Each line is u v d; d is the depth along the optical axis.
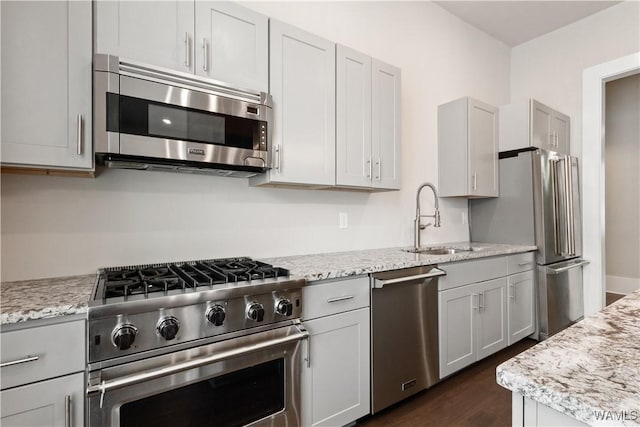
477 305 2.46
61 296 1.19
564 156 3.26
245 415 1.39
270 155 1.79
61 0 1.29
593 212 3.39
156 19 1.49
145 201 1.75
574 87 3.61
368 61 2.25
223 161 1.62
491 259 2.59
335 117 2.08
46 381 1.04
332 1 2.49
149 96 1.44
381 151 2.32
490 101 3.81
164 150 1.47
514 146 3.19
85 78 1.33
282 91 1.85
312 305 1.61
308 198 2.36
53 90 1.27
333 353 1.68
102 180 1.64
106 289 1.26
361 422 1.88
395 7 2.90
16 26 1.21
